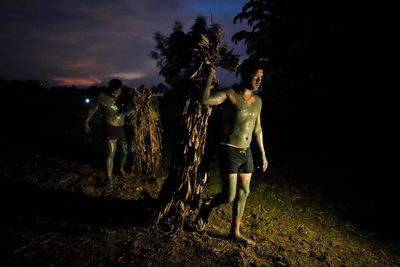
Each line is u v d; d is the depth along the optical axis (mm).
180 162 4098
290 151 10828
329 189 7980
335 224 6141
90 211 4668
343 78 12906
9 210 4406
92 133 10492
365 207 7195
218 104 4000
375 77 12266
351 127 12578
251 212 5785
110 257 3541
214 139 4168
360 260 4898
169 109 17234
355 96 12758
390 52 11875
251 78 3873
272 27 13516
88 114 5648
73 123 12406
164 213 4188
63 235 3889
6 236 3713
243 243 4312
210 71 3779
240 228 5031
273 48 14047
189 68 3971
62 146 8289
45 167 6516
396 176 9133
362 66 12461
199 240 4129
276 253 4348
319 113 13469
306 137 12344
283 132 12945
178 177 4082
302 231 5480
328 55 12938
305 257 4492
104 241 3834
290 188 7613
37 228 3990
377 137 11656
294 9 13211
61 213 4500
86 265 3373
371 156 10523
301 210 6465
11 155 7039
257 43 14273
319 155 10602
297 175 8648
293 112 13844
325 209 6777
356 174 9203
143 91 6301
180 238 4078
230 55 3863
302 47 13148
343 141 11781
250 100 3982
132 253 3637
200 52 3818
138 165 6582
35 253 3467
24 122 11422
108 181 5809
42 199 4934
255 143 4398
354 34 12289
